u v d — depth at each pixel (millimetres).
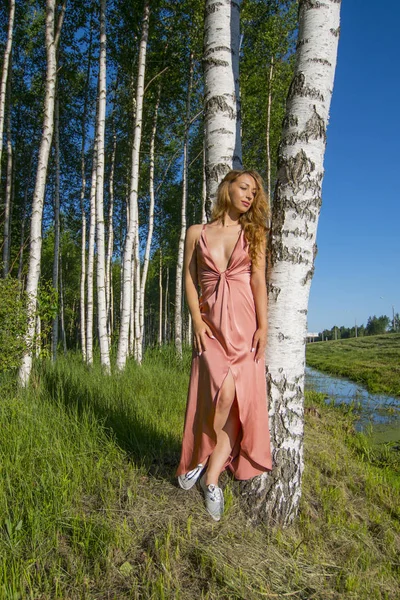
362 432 7348
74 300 30094
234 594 2383
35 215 7070
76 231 19750
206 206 3627
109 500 3018
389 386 13227
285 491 3076
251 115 16891
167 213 22562
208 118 3645
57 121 13242
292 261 3174
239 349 2857
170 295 36281
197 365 2953
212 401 2801
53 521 2736
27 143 16953
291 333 3174
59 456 3480
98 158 9586
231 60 3674
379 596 2623
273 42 14602
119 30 12688
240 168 3869
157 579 2408
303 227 3182
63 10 9992
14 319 6141
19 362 6129
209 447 2910
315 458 4887
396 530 3469
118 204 20031
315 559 2787
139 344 13383
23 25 14156
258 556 2699
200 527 2826
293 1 14625
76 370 7992
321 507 3512
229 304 2873
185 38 12844
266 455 2955
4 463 3332
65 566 2486
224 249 2930
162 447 3959
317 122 3188
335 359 23500
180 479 3080
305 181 3174
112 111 15367
